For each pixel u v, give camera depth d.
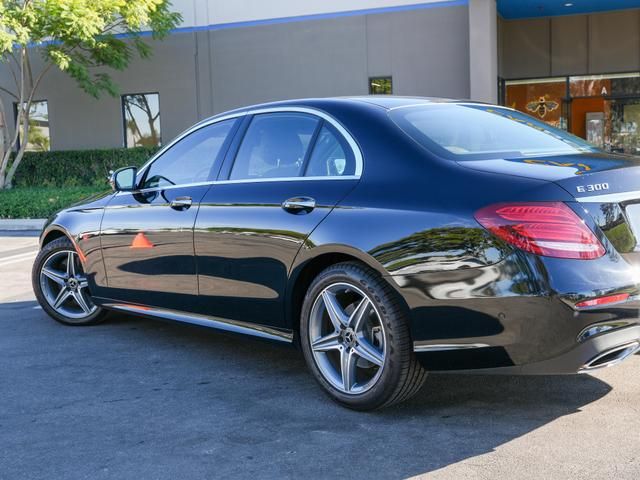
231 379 4.34
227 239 4.23
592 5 17.19
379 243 3.46
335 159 3.86
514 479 2.91
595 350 3.14
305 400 3.93
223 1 18.98
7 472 3.12
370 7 17.70
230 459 3.19
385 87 17.80
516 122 4.19
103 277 5.27
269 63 18.72
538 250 3.10
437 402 3.84
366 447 3.27
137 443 3.39
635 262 3.27
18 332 5.62
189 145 4.80
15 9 15.69
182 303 4.65
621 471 2.95
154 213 4.78
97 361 4.79
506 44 18.61
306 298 3.83
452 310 3.28
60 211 5.77
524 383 4.10
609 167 3.40
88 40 16.67
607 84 18.00
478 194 3.27
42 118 20.95
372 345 3.62
